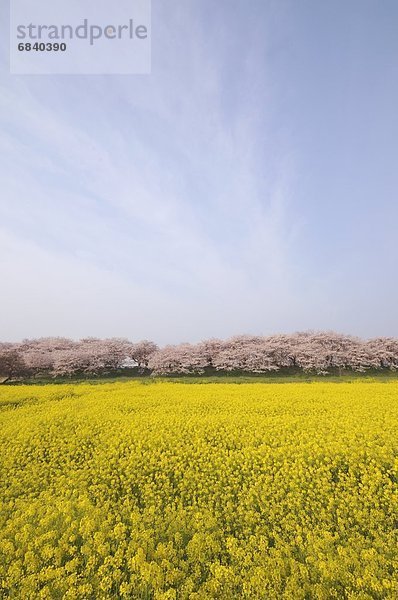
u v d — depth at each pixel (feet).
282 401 55.72
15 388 78.89
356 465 29.99
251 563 18.79
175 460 32.94
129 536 22.72
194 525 22.33
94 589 17.98
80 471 31.65
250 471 30.25
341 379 124.26
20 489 29.25
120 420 45.47
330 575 17.26
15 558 19.89
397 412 46.47
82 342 204.13
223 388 75.56
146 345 187.01
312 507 24.54
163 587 18.02
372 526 21.84
